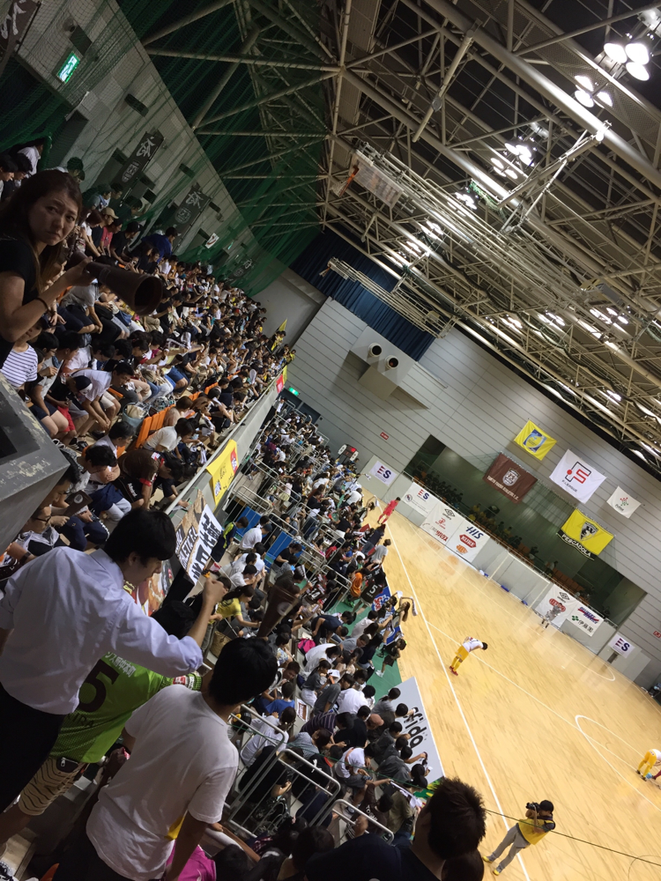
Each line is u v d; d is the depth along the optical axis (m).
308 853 3.58
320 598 12.91
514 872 10.23
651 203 14.02
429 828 2.01
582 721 20.11
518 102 14.86
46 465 1.19
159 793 2.15
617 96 11.03
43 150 8.32
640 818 15.28
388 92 17.36
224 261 24.05
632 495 34.44
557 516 35.06
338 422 35.69
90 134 9.74
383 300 34.94
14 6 6.54
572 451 34.62
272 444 18.77
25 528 3.29
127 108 10.24
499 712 16.50
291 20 13.09
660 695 32.28
